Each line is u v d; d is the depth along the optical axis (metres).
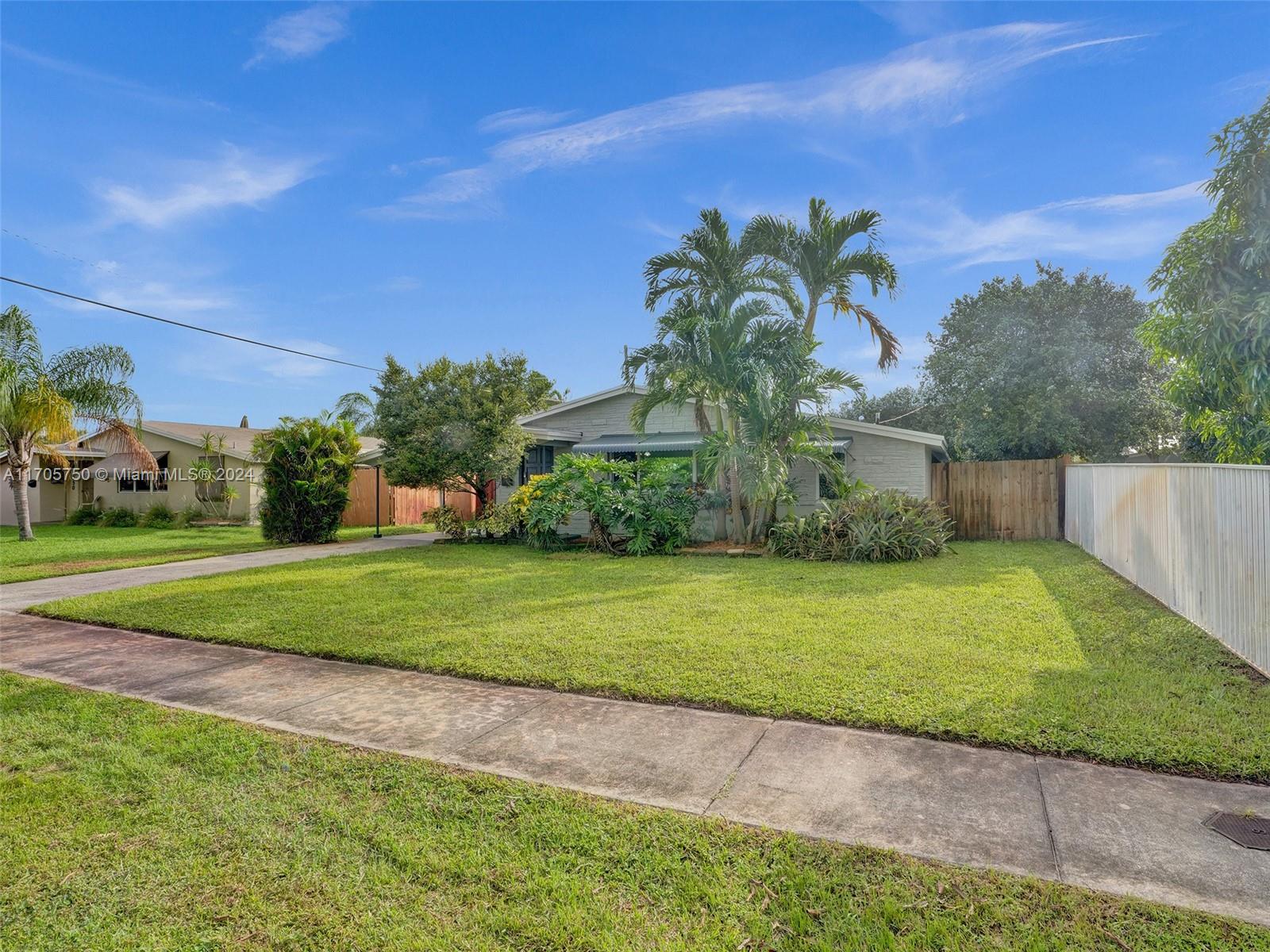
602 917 2.46
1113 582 8.80
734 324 12.09
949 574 9.51
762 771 3.54
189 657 5.96
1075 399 19.94
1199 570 6.36
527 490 14.95
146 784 3.52
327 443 16.27
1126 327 20.69
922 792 3.28
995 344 20.64
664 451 16.02
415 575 10.09
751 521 13.14
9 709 4.66
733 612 7.12
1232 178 5.45
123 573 11.13
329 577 10.04
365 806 3.26
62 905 2.57
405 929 2.42
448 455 15.46
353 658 5.76
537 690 4.90
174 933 2.41
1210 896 2.46
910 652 5.51
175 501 23.64
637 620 6.79
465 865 2.78
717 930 2.38
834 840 2.87
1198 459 15.61
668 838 2.92
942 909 2.43
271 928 2.43
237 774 3.62
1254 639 5.11
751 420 12.23
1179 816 3.02
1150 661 5.29
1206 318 5.58
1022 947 2.24
